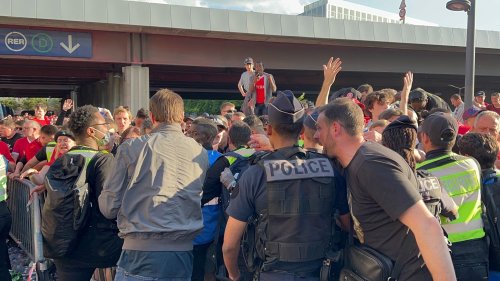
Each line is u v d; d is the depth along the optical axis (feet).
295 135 9.49
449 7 34.71
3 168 15.53
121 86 64.44
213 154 13.41
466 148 11.37
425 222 6.98
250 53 64.18
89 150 12.69
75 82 87.45
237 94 110.52
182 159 10.57
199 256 13.00
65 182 12.04
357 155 7.81
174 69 71.20
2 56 51.34
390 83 94.68
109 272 15.40
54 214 11.88
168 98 10.87
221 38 61.05
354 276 8.11
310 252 8.64
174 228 10.07
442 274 6.77
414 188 7.27
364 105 18.65
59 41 53.78
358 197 7.81
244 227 9.25
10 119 29.45
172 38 59.41
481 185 10.64
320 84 87.45
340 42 64.54
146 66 63.62
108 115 19.34
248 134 13.97
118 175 10.36
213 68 70.28
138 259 10.02
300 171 8.80
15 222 21.24
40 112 34.17
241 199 9.07
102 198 10.49
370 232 7.87
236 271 9.85
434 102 20.36
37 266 16.21
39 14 48.44
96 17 50.72
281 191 8.66
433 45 67.41
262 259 9.03
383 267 7.55
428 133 10.66
